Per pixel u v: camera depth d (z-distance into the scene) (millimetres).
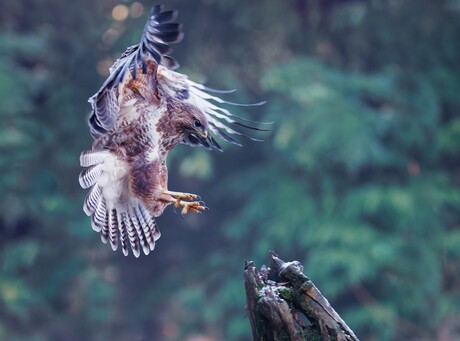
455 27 23016
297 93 20141
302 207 20562
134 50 5859
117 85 5918
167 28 5438
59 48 24141
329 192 20578
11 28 24234
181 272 23344
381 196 20281
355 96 21219
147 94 6062
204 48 23641
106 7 24766
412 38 23078
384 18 23094
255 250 20875
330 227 19906
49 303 21703
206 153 20828
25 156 20906
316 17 23844
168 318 24375
